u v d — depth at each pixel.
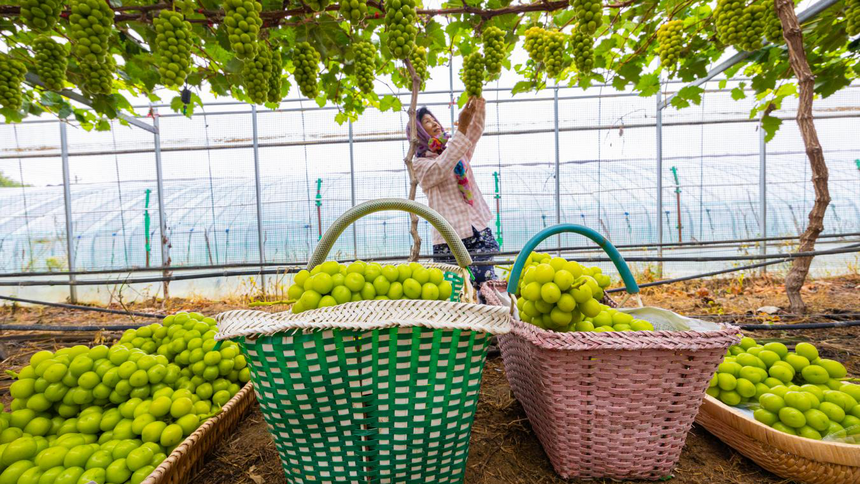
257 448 1.75
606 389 1.31
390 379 1.14
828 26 3.20
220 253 6.95
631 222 7.08
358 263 1.34
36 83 3.05
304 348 1.07
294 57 2.39
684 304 4.64
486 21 2.71
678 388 1.29
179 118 6.59
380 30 2.96
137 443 1.45
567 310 1.36
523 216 7.10
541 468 1.55
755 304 4.33
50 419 1.62
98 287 6.59
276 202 6.95
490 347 2.80
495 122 6.78
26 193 6.87
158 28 1.71
